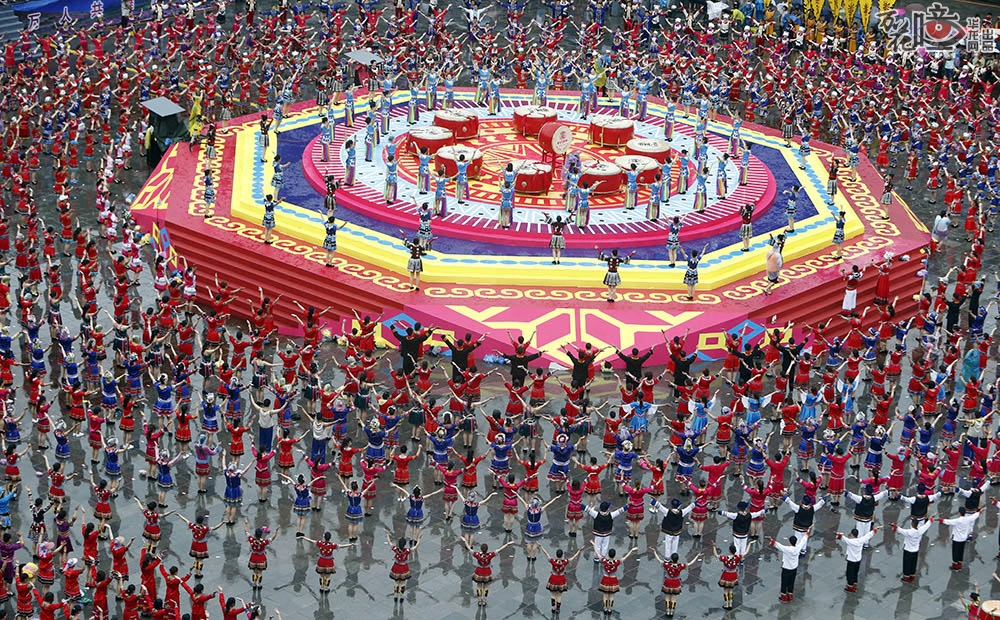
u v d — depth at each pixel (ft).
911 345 225.76
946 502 184.24
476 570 159.74
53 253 230.68
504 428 178.50
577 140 288.51
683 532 174.60
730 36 364.17
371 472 175.32
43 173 273.13
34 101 286.05
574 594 163.43
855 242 248.73
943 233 264.72
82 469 182.09
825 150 295.28
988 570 171.01
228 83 312.29
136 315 223.71
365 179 260.62
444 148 260.42
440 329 214.90
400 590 161.07
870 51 325.01
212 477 181.68
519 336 206.80
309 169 264.72
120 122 289.12
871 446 183.42
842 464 179.42
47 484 178.81
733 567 160.35
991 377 216.95
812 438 187.42
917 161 288.51
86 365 201.77
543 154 270.05
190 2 334.65
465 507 171.22
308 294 224.74
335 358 211.41
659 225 245.24
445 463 180.55
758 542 173.47
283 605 159.12
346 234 237.45
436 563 167.73
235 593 160.76
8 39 331.36
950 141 291.17
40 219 239.50
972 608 155.12
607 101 318.24
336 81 303.89
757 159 282.15
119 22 347.97
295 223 241.96
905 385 212.43
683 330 215.31
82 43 322.14
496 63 321.11
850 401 204.13
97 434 181.37
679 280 227.61
